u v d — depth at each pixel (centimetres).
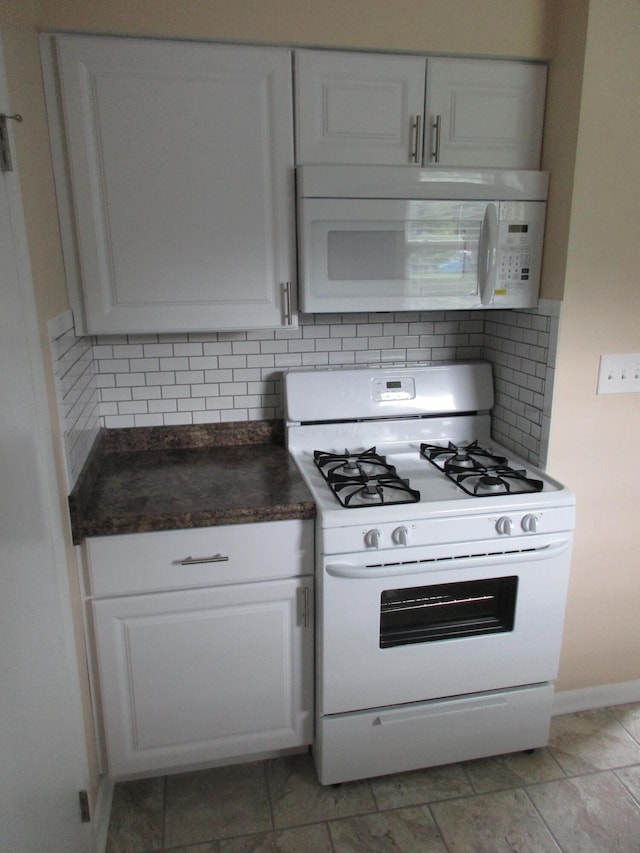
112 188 163
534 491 174
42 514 129
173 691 171
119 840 167
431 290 182
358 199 172
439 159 178
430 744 183
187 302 175
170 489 176
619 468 196
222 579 166
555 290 181
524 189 179
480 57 174
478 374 219
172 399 210
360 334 219
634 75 167
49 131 156
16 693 108
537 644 182
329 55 166
